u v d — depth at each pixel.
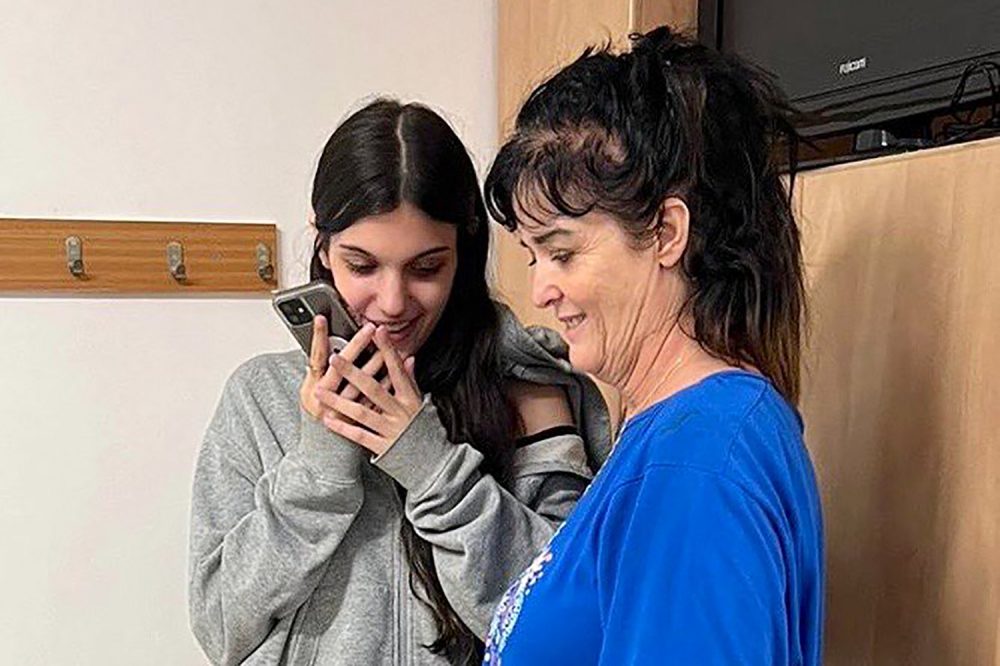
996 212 0.86
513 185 0.79
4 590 1.72
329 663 1.09
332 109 1.83
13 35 1.65
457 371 1.16
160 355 1.76
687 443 0.68
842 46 1.19
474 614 1.06
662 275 0.76
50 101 1.67
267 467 1.13
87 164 1.70
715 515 0.65
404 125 1.08
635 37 0.82
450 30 1.91
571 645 0.72
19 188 1.67
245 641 1.09
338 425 1.04
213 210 1.77
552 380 1.21
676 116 0.74
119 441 1.75
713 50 0.79
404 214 1.05
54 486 1.73
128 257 1.72
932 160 0.93
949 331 0.91
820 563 0.77
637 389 0.80
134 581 1.79
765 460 0.69
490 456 1.15
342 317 1.06
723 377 0.73
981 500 0.87
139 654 1.80
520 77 1.85
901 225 0.97
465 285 1.16
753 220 0.75
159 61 1.72
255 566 1.05
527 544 1.09
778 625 0.66
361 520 1.12
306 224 1.82
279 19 1.79
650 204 0.73
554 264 0.78
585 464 1.20
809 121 1.21
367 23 1.85
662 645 0.64
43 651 1.75
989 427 0.87
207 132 1.76
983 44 0.99
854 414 1.03
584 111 0.75
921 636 0.94
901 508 0.97
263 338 1.82
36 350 1.70
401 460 1.04
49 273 1.68
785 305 0.79
